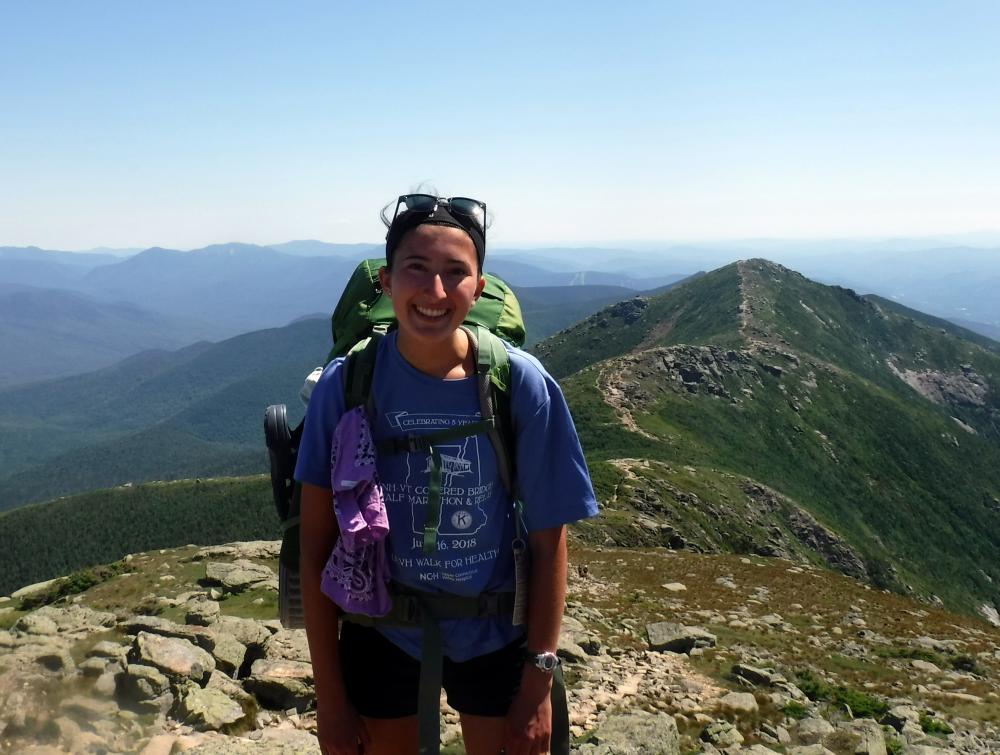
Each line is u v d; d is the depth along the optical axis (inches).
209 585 819.4
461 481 126.4
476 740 136.4
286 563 140.6
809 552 3848.4
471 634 132.0
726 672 663.1
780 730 496.4
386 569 127.2
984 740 608.4
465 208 126.2
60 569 6269.7
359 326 145.8
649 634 748.0
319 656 130.7
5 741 271.4
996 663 965.8
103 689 343.9
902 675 841.5
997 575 5556.1
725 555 1924.2
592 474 3486.7
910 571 5137.8
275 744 293.3
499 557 131.8
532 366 132.2
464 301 123.7
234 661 421.1
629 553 1753.2
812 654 882.1
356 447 124.8
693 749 433.4
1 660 354.6
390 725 136.4
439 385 127.3
